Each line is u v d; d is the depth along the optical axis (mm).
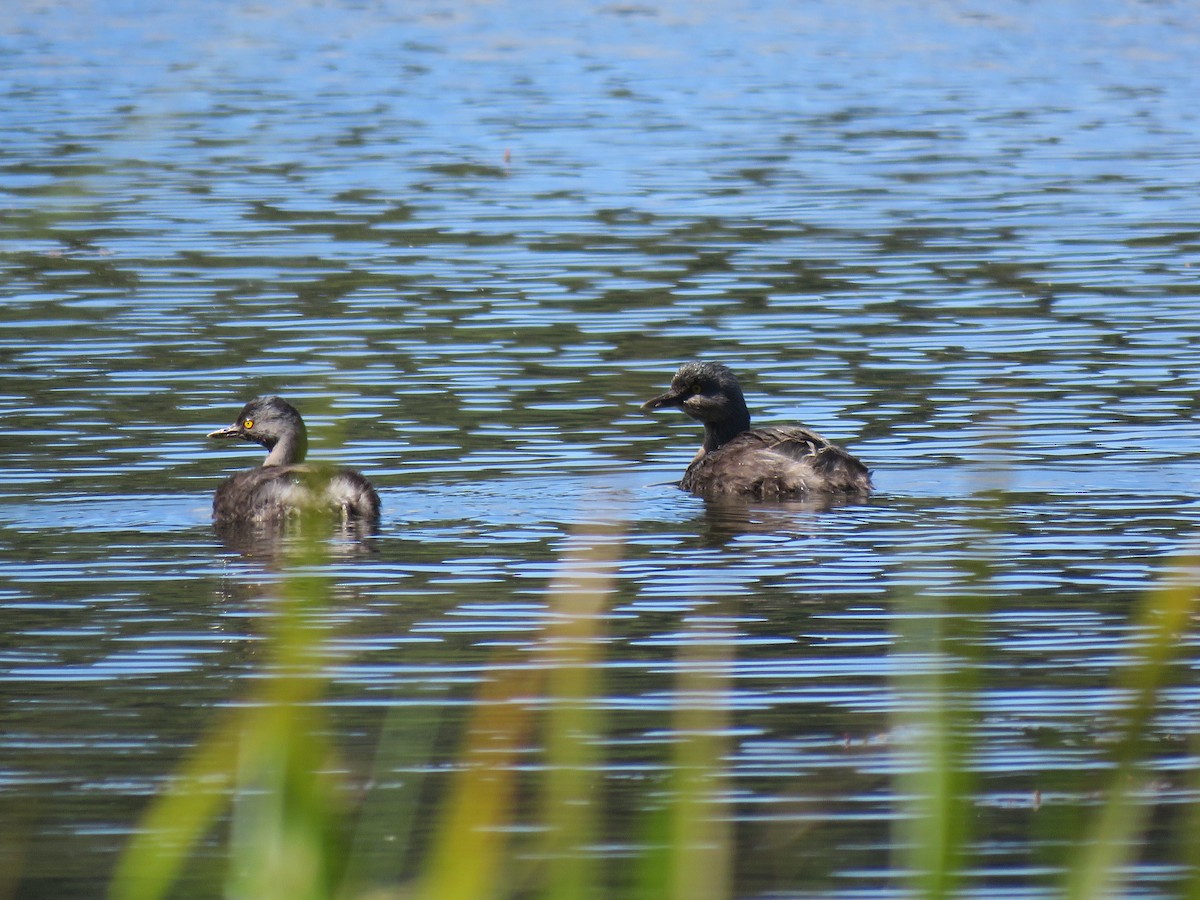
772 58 53000
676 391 19297
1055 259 27938
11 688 12211
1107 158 36906
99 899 9414
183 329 23859
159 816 7168
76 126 39250
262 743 6383
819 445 17328
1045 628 13164
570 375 21797
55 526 16219
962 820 6207
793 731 11375
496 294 25938
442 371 21906
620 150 38000
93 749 11172
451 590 14219
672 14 62469
